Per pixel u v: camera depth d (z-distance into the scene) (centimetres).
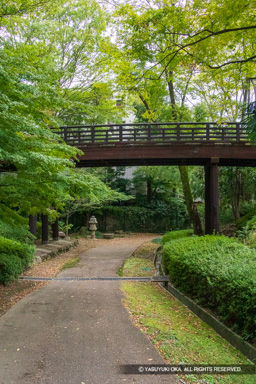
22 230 609
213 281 409
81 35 1312
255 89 1276
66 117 1482
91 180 651
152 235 2069
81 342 337
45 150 511
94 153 1074
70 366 280
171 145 1055
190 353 307
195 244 637
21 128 425
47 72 505
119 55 741
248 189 1370
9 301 530
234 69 687
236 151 1041
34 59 526
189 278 528
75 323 402
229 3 518
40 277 759
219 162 1133
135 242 1706
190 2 547
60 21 1277
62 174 538
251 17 559
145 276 793
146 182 2381
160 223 2245
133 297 552
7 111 419
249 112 473
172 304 529
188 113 1288
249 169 1325
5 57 423
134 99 1423
